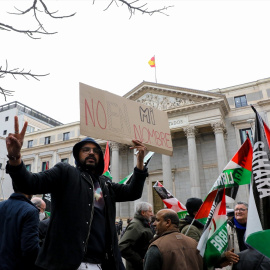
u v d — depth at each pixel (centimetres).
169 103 3378
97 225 258
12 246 334
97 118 318
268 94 3167
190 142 3102
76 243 234
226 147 3203
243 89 3344
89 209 255
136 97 3575
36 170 4294
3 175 5019
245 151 442
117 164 3388
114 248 263
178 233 376
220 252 373
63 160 4147
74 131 4256
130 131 349
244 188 2834
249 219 337
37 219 354
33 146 4522
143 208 534
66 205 247
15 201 366
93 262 244
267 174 343
